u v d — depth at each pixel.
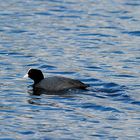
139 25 34.75
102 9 39.41
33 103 19.83
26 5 40.22
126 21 35.91
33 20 35.59
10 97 20.53
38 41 30.33
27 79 23.14
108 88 21.72
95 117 18.44
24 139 16.50
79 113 18.81
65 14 37.50
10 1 41.50
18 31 32.53
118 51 28.58
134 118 18.41
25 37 31.17
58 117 18.41
